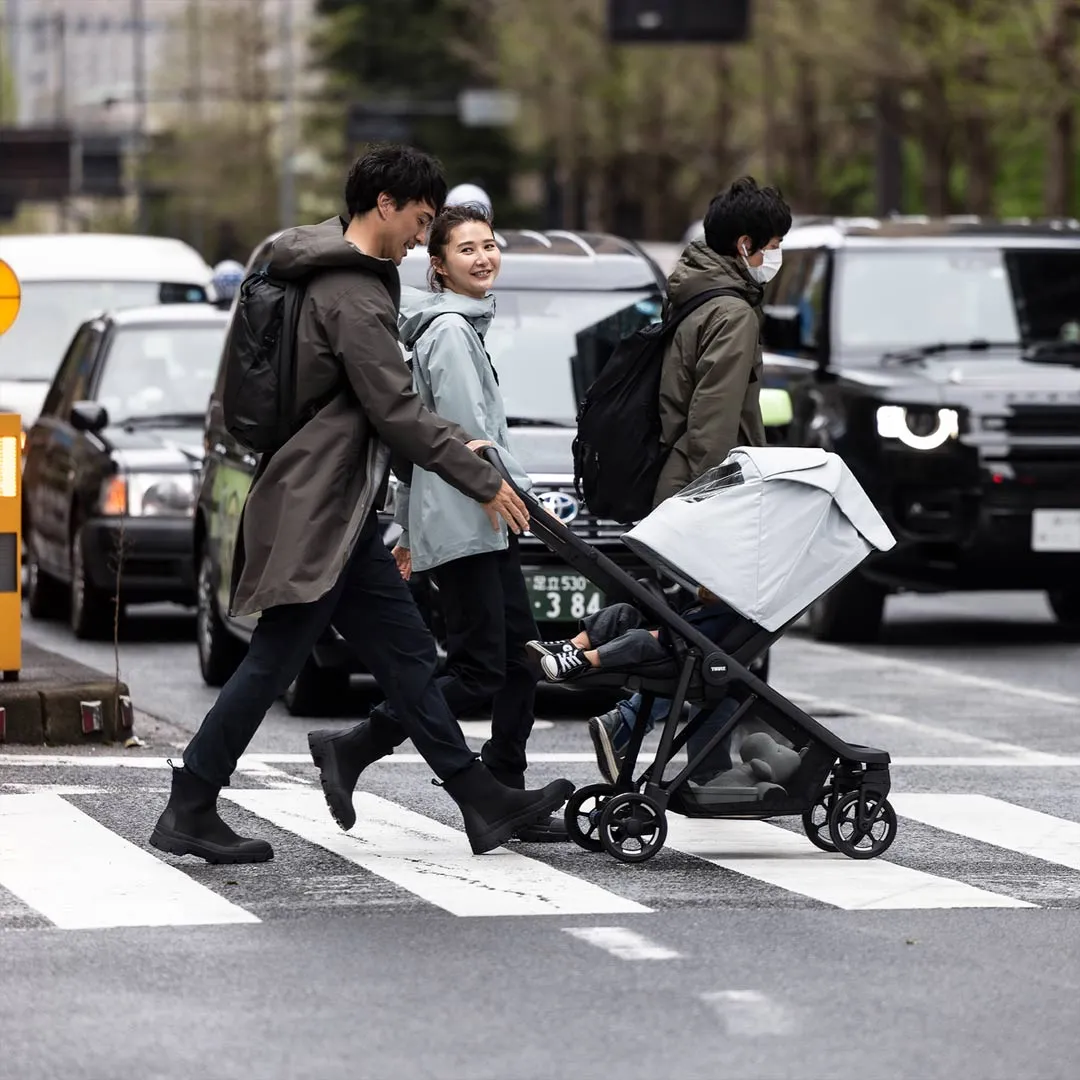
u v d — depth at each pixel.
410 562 21.75
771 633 20.59
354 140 166.00
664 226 160.75
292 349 19.64
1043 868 20.58
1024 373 39.09
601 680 20.25
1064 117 82.12
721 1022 15.30
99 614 40.12
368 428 19.86
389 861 20.38
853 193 150.88
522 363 31.08
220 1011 15.48
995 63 78.56
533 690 21.53
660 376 22.47
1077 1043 14.97
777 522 20.41
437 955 16.98
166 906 18.48
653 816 20.36
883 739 29.03
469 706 21.12
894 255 41.19
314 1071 14.18
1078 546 38.41
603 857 20.69
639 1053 14.59
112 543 39.19
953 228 42.31
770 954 17.12
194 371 42.50
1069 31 75.12
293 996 15.85
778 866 20.42
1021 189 116.31
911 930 17.98
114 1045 14.70
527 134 153.38
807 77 116.06
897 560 38.62
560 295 31.77
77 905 18.50
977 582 38.81
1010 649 39.47
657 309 31.77
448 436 19.58
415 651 20.27
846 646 39.88
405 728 20.38
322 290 19.59
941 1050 14.76
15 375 52.47
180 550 39.31
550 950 17.16
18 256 54.38
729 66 132.12
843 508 20.55
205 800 20.06
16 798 23.25
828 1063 14.43
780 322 37.97
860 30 86.12
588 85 145.88
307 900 18.77
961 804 23.94
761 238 22.28
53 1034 14.95
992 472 38.25
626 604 20.80
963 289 40.94
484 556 20.92
